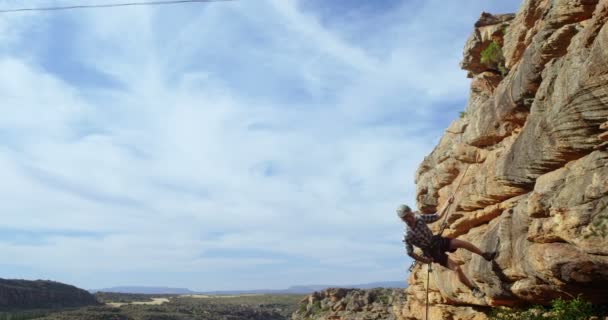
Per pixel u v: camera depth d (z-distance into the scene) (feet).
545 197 37.01
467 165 59.67
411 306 80.23
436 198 70.18
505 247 42.27
